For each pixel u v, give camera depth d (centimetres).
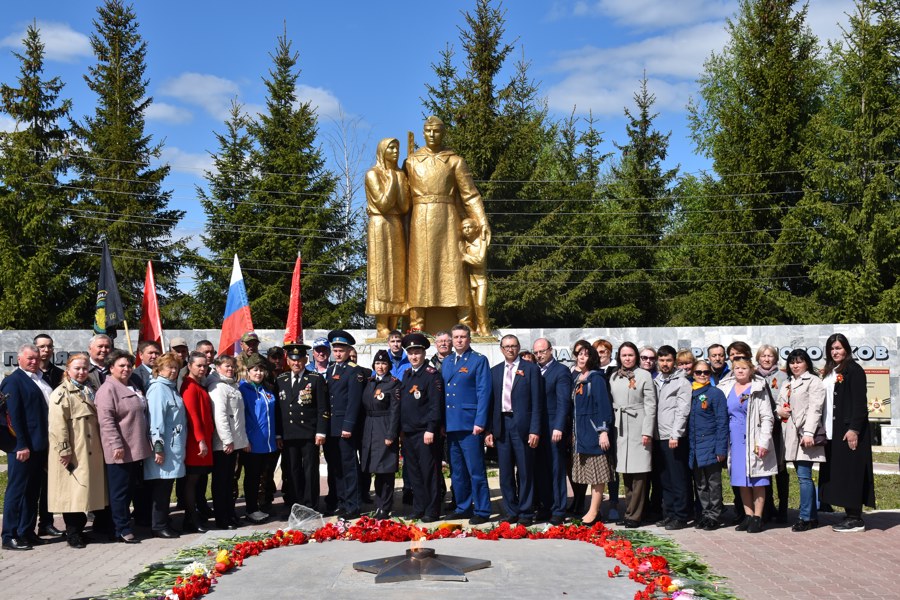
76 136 3516
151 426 939
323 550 826
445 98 3597
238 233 3475
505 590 667
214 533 950
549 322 3391
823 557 811
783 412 952
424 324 1469
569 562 759
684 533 934
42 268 3127
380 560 748
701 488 962
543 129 3791
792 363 955
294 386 1060
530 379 975
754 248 3300
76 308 3253
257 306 3322
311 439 1052
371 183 1441
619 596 654
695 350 2177
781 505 1001
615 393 977
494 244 3356
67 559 841
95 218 3369
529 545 838
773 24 3478
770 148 3322
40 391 924
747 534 928
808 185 3256
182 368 1066
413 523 956
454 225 1447
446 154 1458
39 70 3400
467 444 994
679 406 955
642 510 973
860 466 924
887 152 3055
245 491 1048
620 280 3366
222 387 999
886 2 3077
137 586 699
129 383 958
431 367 1014
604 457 965
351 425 1024
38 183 3195
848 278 2938
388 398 1019
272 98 3678
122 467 924
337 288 3562
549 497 993
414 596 652
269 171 3597
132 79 3722
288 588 686
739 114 3403
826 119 3106
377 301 1448
